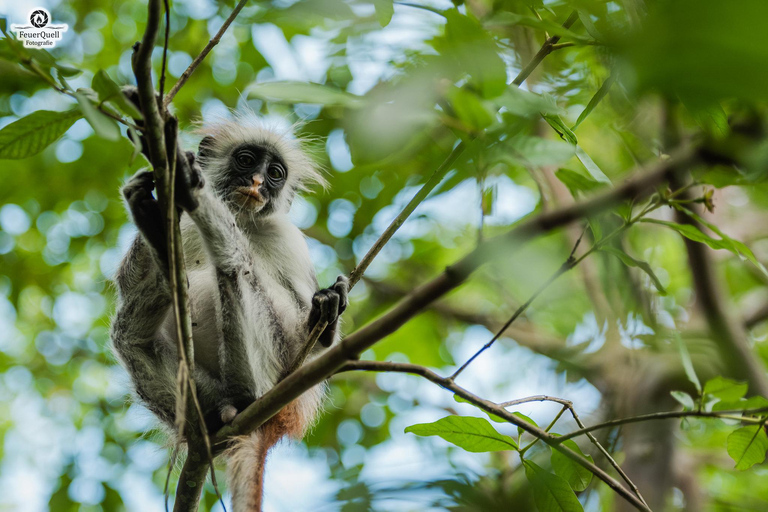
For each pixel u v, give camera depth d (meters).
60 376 16.47
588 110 4.39
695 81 1.43
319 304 7.47
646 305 10.31
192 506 6.69
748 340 11.01
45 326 17.20
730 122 5.01
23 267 15.95
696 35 1.35
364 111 4.45
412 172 12.60
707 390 5.89
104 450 14.06
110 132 3.83
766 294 12.27
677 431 9.83
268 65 12.95
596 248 5.41
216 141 10.13
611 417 10.34
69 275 16.83
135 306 7.76
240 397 7.05
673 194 5.39
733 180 5.31
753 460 5.87
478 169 4.62
